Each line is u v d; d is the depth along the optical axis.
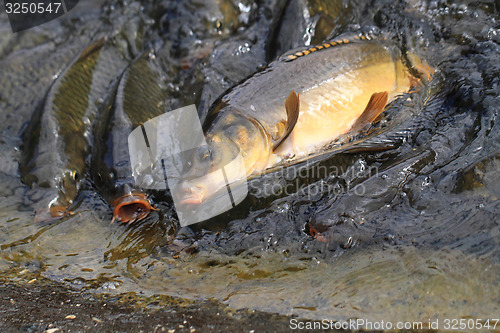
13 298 2.91
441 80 3.90
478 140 3.26
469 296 2.48
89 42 5.38
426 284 2.59
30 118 4.67
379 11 4.67
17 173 4.02
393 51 4.07
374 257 2.82
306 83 3.67
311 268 2.89
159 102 4.36
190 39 5.03
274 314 2.62
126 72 4.60
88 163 4.02
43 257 3.30
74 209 3.66
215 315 2.67
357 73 3.81
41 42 5.61
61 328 2.61
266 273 2.93
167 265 3.11
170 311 2.74
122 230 3.40
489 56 3.92
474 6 4.46
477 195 2.95
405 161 3.24
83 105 4.50
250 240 3.12
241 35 5.10
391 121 3.65
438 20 4.46
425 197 3.03
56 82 4.57
